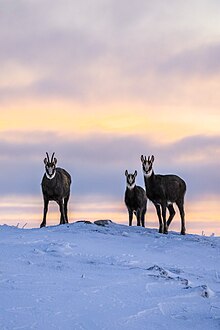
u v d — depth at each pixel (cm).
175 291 2383
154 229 5212
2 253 3058
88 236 4066
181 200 5322
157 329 1886
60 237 3884
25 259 2906
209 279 2933
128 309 2066
